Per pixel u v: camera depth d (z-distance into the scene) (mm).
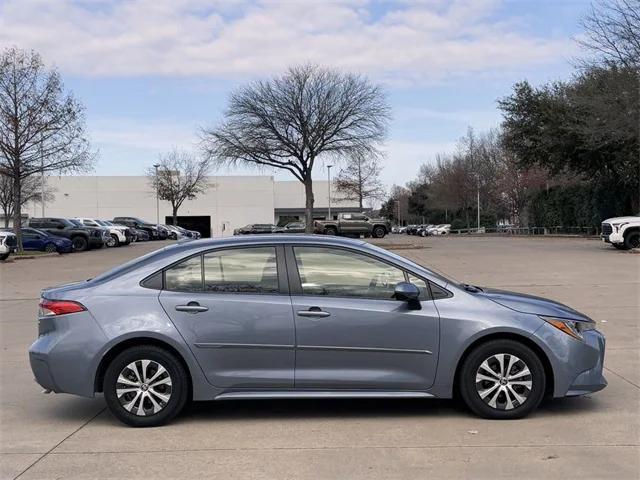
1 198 58062
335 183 77438
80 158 30641
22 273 20750
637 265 18844
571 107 36312
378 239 42750
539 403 5633
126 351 5457
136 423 5453
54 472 4484
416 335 5504
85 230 33031
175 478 4359
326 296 5594
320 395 5488
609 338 9016
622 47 26359
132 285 5617
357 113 35156
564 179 56938
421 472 4418
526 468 4473
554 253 23953
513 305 5652
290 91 34562
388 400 6262
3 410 6102
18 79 28656
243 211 81438
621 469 4441
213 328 5465
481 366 5543
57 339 5488
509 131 43344
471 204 78250
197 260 5707
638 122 26078
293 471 4461
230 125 35062
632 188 38562
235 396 5492
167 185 65938
